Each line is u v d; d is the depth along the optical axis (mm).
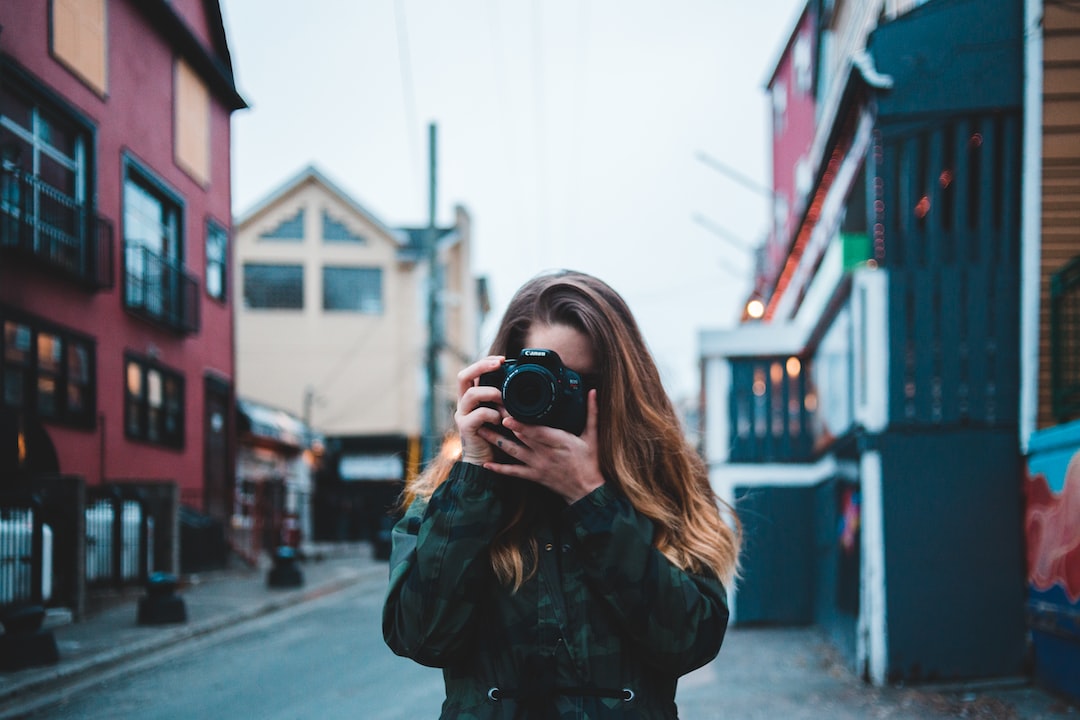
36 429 9180
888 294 6883
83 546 8914
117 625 8523
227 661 7176
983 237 6852
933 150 6898
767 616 10203
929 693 6250
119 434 12031
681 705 6012
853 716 5637
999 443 6688
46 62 10102
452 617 1437
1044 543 6242
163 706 5645
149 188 12953
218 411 15797
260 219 27422
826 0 14719
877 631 6648
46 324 10297
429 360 18766
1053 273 6680
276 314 27219
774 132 21438
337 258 27484
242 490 15969
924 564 6652
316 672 6723
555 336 1584
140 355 12672
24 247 9562
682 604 1429
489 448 1489
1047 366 6652
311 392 26922
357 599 11477
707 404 10586
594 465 1473
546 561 1479
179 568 11766
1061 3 6770
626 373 1580
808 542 10352
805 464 10430
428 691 6066
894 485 6727
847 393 7711
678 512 1602
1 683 5945
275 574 11734
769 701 6098
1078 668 5766
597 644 1434
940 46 6945
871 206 7105
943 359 6801
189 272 14227
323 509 26547
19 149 9734
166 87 13281
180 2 13328
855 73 7102
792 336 10461
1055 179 6715
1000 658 6520
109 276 11477
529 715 1423
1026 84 6824
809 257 10836
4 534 7703
